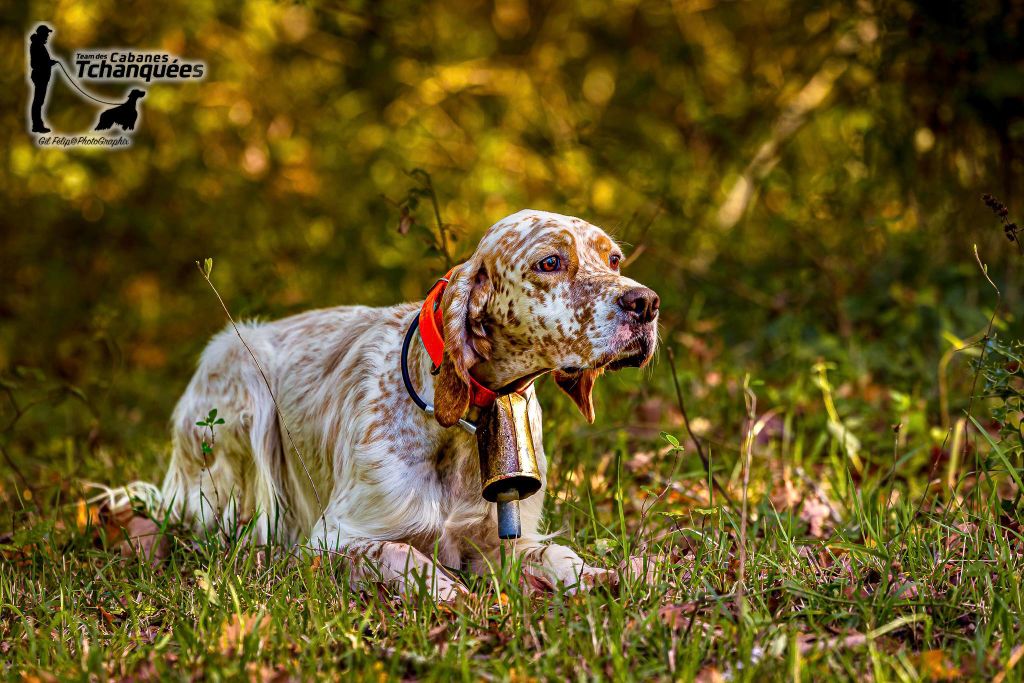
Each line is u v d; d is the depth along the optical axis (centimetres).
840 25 1329
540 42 1769
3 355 1423
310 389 730
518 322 592
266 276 1167
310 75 1673
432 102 1622
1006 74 1188
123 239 1586
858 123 1346
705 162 1623
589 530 718
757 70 1636
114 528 770
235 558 634
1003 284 1183
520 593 565
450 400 597
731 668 486
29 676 505
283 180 1580
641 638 511
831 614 531
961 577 579
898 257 1242
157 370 1409
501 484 605
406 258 1341
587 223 607
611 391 1043
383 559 618
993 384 654
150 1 1555
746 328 1209
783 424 948
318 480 712
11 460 877
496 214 1489
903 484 827
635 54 1842
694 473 786
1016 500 636
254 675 489
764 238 1463
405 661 503
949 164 1286
